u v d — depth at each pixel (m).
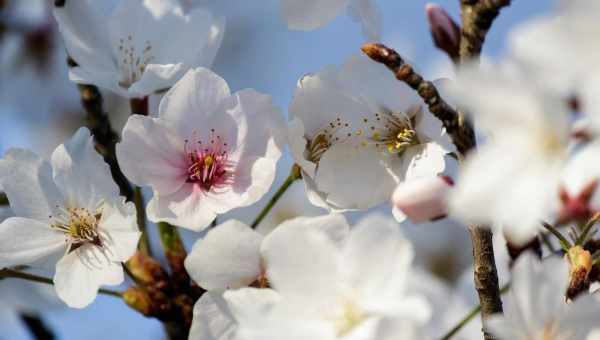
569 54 0.28
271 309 0.32
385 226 0.31
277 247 0.32
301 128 0.36
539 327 0.32
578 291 0.34
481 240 0.33
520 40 0.28
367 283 0.31
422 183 0.32
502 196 0.29
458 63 0.34
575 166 0.29
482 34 0.32
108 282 0.36
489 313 0.33
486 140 0.32
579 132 0.29
